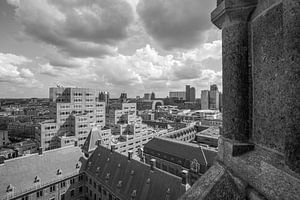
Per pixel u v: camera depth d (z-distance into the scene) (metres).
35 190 35.44
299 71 2.57
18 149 71.19
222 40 4.54
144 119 148.88
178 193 24.97
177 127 103.12
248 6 3.87
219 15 4.46
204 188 3.96
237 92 4.08
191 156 47.84
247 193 3.46
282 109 3.03
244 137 3.98
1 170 33.94
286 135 2.73
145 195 28.31
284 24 2.81
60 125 78.50
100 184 36.69
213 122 112.94
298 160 2.57
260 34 3.64
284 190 2.78
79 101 85.75
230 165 4.02
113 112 108.81
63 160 41.28
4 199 32.06
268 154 3.28
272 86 3.29
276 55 3.20
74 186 40.78
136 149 77.62
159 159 54.00
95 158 43.50
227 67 4.30
